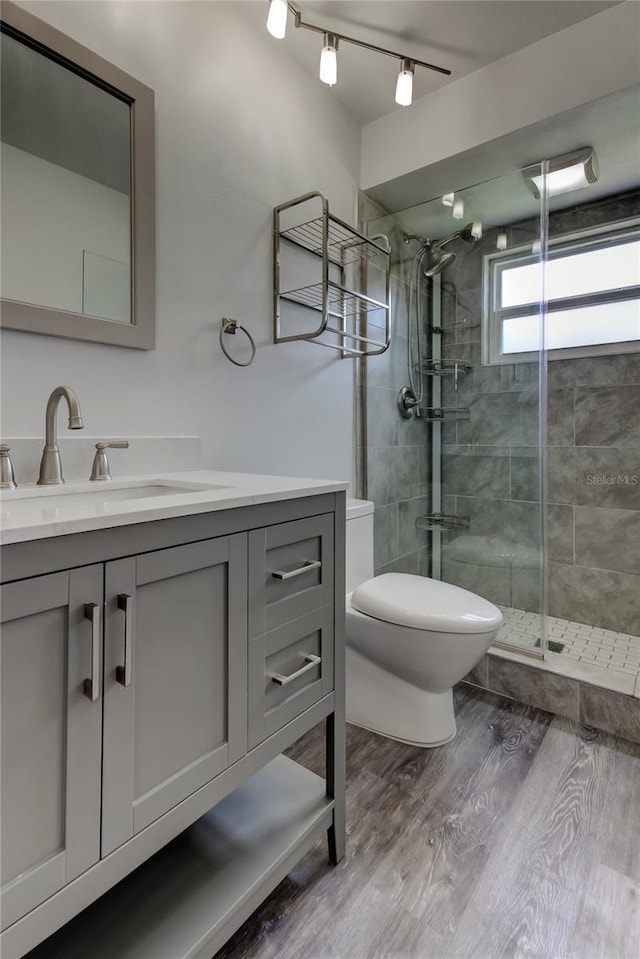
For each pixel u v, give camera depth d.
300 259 1.82
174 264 1.37
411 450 2.45
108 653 0.64
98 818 0.64
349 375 2.08
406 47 1.70
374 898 0.98
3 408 1.04
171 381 1.38
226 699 0.82
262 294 1.66
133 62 1.25
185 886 0.88
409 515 2.44
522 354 2.13
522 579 2.14
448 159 1.92
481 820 1.18
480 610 1.42
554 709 1.70
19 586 0.55
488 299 2.22
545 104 1.67
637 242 2.19
